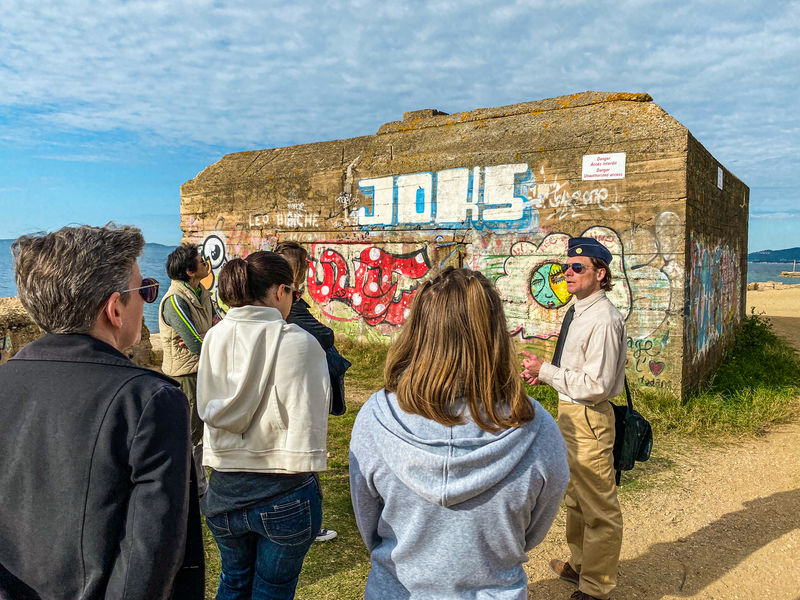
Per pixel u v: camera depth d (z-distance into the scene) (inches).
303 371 78.6
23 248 52.1
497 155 316.8
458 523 49.9
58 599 48.3
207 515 81.4
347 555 135.4
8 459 48.8
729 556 142.3
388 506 52.6
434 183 344.2
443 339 51.7
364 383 312.0
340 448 211.3
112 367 50.9
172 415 50.1
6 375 51.0
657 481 189.6
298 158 424.8
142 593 45.8
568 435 111.0
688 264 264.5
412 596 51.9
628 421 115.3
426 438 50.4
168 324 141.3
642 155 268.4
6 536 49.4
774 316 669.3
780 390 297.1
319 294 408.2
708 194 312.5
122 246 54.7
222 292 84.0
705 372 315.6
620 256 275.0
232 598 83.7
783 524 158.4
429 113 382.6
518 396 51.6
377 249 373.7
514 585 51.8
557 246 296.5
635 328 270.8
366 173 376.2
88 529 47.2
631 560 140.8
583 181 286.5
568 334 113.7
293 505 78.5
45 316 51.1
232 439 78.9
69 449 47.5
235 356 79.6
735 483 187.9
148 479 48.0
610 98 296.7
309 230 408.5
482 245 325.1
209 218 467.2
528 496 49.9
